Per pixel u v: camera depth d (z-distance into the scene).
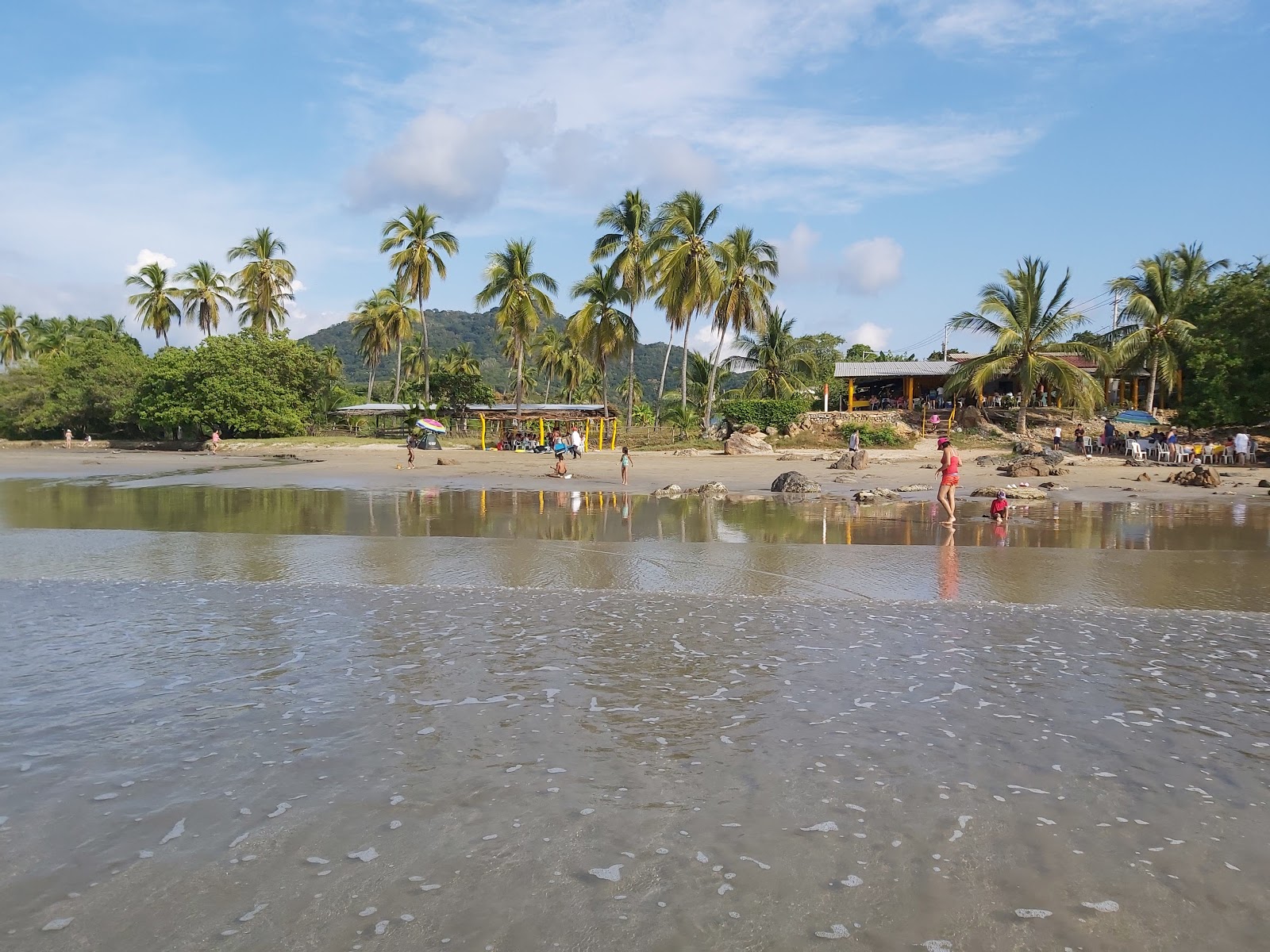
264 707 4.74
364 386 99.06
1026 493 19.69
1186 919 2.75
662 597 8.01
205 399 54.28
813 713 4.69
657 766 3.95
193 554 10.74
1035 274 39.72
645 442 47.72
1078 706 4.84
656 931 2.66
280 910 2.77
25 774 3.82
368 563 10.02
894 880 2.97
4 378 61.41
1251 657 5.92
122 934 2.65
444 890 2.89
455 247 54.78
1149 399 43.91
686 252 43.72
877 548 11.49
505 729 4.42
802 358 56.16
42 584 8.57
